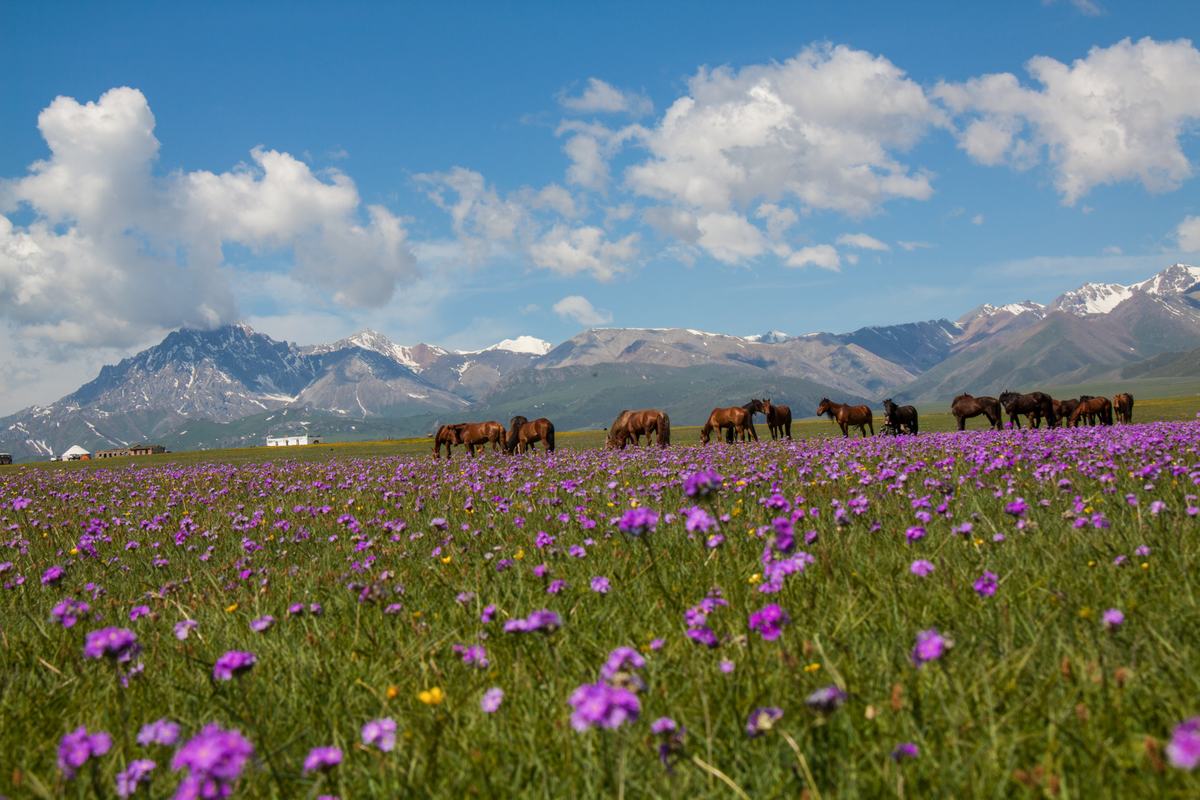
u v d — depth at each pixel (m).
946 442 25.98
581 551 7.89
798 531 8.30
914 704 4.04
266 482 26.75
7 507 21.97
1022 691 4.18
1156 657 4.31
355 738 4.62
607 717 3.10
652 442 54.75
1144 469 10.64
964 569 6.62
